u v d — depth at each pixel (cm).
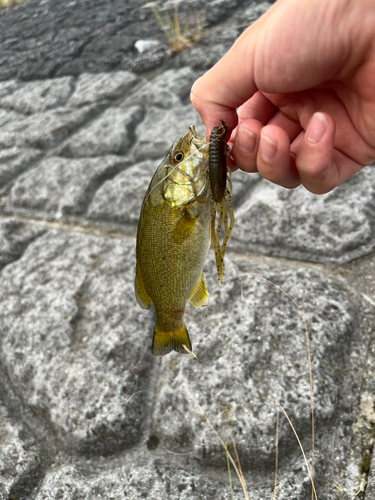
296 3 24
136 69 85
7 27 123
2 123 81
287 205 48
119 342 38
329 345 35
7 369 40
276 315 38
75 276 46
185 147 24
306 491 29
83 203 58
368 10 23
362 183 49
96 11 115
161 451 33
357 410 33
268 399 33
